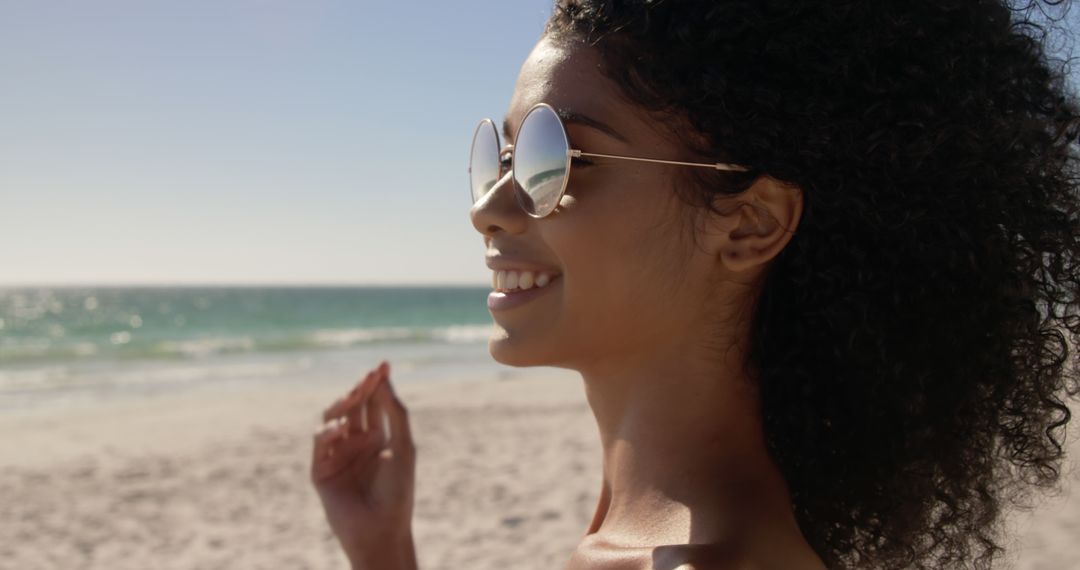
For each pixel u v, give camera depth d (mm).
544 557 6215
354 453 1719
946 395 1139
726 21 1060
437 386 17938
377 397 1754
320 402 15492
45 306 86062
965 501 1277
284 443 11125
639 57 1073
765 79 1063
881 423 1127
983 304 1115
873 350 1096
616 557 1022
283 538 7047
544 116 1114
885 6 1070
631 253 1082
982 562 1320
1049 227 1178
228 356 29484
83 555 6750
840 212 1086
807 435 1130
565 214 1092
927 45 1084
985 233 1115
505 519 7133
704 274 1097
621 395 1153
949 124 1075
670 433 1104
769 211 1085
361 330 48812
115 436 11977
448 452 9977
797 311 1129
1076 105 1240
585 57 1117
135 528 7418
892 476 1145
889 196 1084
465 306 91250
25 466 9945
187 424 12922
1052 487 1370
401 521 1664
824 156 1065
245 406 15055
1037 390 1212
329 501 1682
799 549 1027
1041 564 4926
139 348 33031
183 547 6895
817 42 1062
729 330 1119
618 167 1084
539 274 1152
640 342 1113
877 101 1069
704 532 992
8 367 25547
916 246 1088
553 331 1128
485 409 13695
